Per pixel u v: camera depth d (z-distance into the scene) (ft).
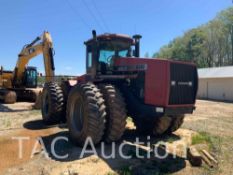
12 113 42.22
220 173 18.52
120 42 26.53
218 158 21.22
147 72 21.93
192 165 19.71
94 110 21.70
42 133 28.07
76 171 18.06
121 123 21.88
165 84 20.75
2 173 17.81
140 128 27.09
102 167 18.81
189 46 180.96
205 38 175.01
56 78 44.88
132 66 23.35
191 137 26.91
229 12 168.66
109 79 24.95
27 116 39.29
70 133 24.40
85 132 22.02
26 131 29.04
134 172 18.21
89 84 23.29
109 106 22.11
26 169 18.48
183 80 21.61
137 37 27.63
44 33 46.37
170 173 18.31
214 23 173.58
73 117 24.48
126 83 23.48
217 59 174.29
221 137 27.73
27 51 57.67
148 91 21.70
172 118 26.07
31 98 63.77
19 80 63.31
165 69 20.86
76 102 24.39
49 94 32.58
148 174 17.94
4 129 30.07
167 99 20.72
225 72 94.02
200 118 42.32
